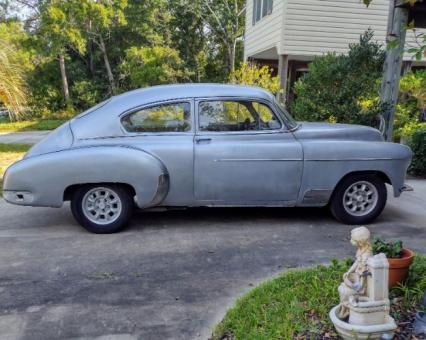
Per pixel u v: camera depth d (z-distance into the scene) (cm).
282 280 348
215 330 286
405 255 315
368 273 251
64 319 306
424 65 1405
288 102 1324
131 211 490
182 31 2648
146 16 2586
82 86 2703
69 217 551
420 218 551
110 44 2769
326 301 305
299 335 267
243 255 423
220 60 2734
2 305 326
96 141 479
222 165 482
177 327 297
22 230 501
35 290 350
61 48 2444
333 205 516
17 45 2417
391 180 512
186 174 480
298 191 499
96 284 361
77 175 461
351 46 859
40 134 1672
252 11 1623
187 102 489
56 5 2288
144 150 472
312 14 1216
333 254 426
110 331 291
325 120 818
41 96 2638
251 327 280
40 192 463
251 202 498
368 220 522
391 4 726
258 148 484
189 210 576
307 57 1379
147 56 2398
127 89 2773
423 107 1027
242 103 496
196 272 384
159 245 450
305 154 490
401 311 290
